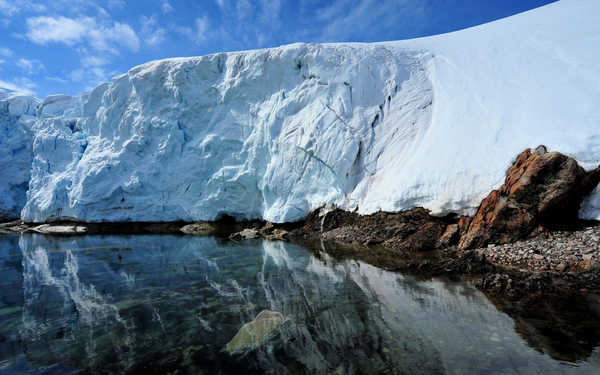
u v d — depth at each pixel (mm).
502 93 10125
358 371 2814
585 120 7477
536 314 3920
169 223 19703
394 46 16094
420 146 11383
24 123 30219
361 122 13828
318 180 14398
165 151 19719
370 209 11492
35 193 24125
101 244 13328
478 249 7766
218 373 2916
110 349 3477
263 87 18141
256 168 17312
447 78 12953
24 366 3117
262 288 5840
